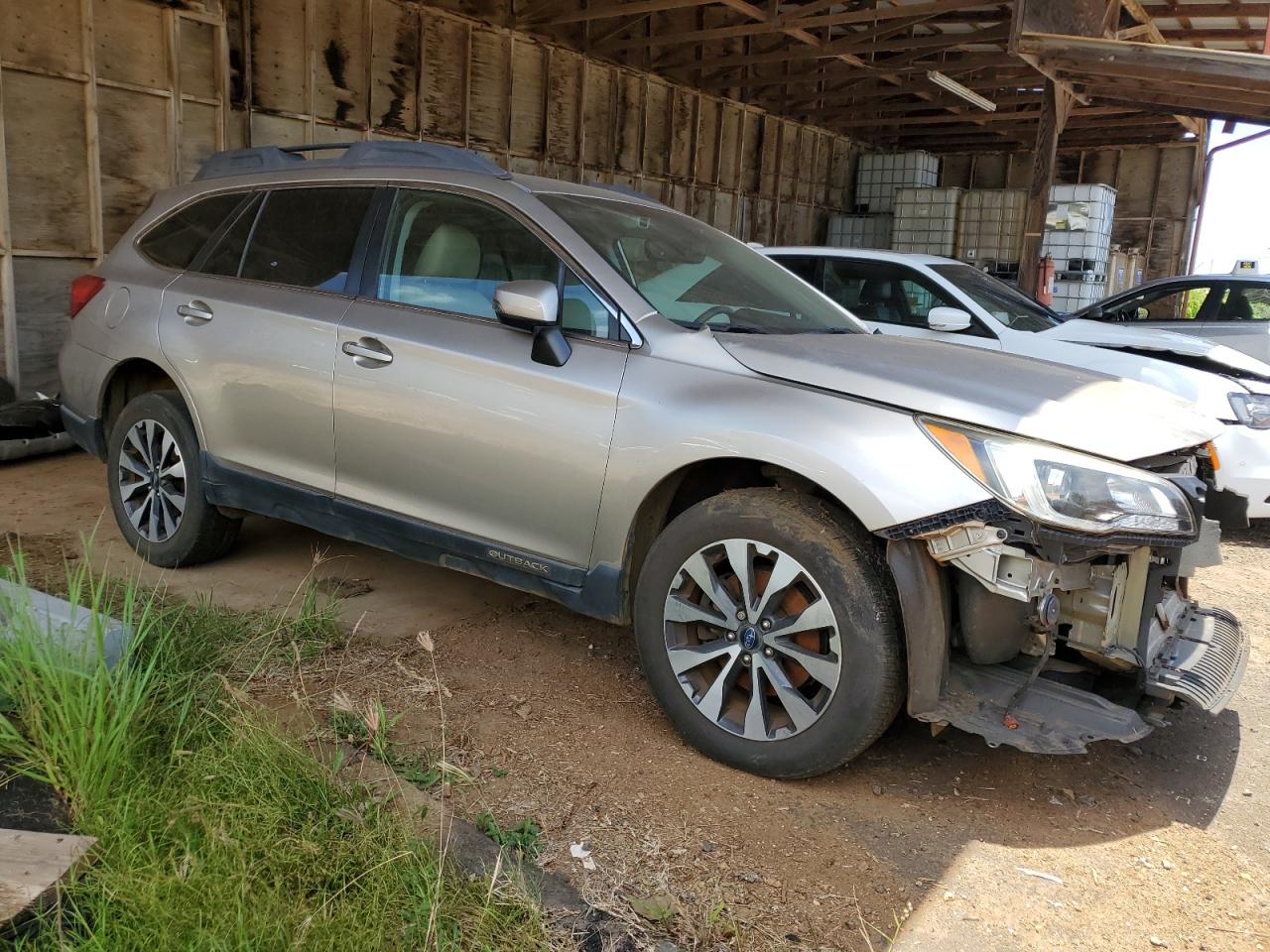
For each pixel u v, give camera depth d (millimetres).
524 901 2197
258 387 3898
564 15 11008
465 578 4559
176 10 7621
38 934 1937
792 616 2834
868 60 14195
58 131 7059
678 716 3062
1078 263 13195
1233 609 5023
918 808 2867
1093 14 7762
